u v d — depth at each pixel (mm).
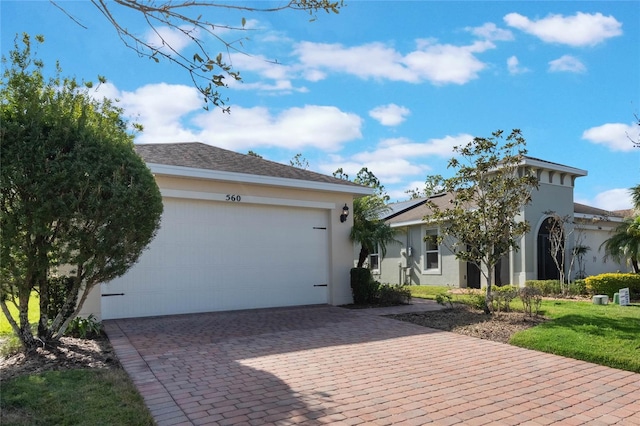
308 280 12273
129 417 4082
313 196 12359
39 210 5496
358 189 12953
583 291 14305
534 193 16594
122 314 9602
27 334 6211
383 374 5676
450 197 21266
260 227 11570
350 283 12773
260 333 8180
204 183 10625
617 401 4793
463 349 7094
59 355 6285
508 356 6672
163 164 9906
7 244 5539
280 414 4289
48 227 5742
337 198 12836
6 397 4426
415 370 5883
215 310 10734
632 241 15086
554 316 9617
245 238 11305
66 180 5668
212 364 6020
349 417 4242
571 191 17984
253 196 11312
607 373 5836
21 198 5590
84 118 6168
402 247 20984
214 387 5062
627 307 11133
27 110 5770
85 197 5859
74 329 7461
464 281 18078
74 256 6008
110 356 6375
